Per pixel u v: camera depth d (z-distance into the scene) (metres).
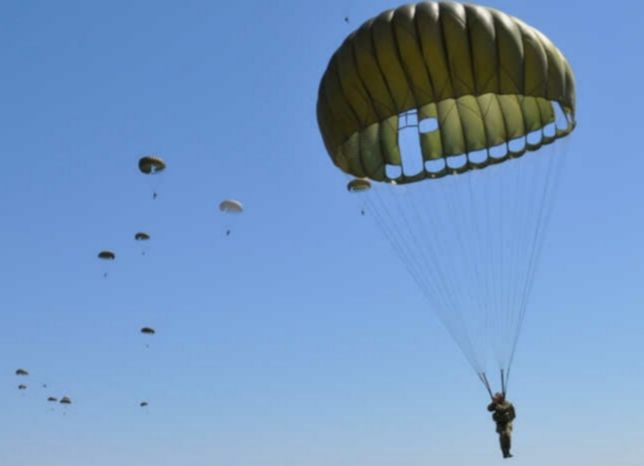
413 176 27.53
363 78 24.97
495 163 27.34
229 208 47.38
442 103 27.20
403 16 24.59
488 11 24.83
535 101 26.62
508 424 23.72
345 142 26.38
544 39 25.31
